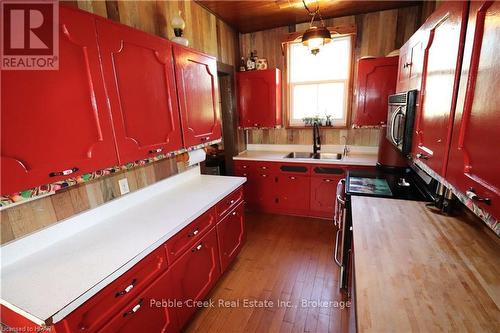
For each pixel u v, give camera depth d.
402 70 1.91
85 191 1.52
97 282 1.03
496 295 0.90
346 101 3.31
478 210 0.77
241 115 3.51
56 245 1.32
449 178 0.97
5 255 1.17
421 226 1.40
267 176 3.41
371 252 1.17
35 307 0.90
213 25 2.86
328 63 3.31
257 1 2.53
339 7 2.76
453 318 0.81
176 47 1.75
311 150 3.62
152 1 1.96
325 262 2.42
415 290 0.93
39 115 1.00
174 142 1.78
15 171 0.93
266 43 3.46
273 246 2.73
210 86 2.19
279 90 3.40
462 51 0.89
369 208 1.66
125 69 1.37
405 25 2.83
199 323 1.80
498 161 0.66
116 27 1.30
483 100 0.74
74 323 0.95
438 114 1.10
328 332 1.69
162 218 1.61
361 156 3.19
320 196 3.23
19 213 1.23
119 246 1.30
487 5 0.73
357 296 0.91
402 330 0.77
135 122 1.45
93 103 1.21
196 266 1.75
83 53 1.15
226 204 2.13
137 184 1.88
